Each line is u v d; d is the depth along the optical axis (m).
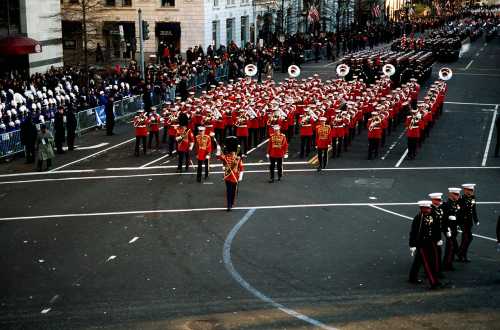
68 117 34.59
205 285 16.91
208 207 24.02
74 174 29.50
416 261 16.97
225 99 38.44
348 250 19.56
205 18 67.94
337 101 37.94
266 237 20.69
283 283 17.05
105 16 68.38
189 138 29.41
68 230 21.52
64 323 14.77
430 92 41.56
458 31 109.88
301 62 69.94
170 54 66.44
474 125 40.16
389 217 22.80
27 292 16.53
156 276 17.50
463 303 15.84
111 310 15.44
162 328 14.55
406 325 14.67
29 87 40.75
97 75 49.09
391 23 112.44
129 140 37.56
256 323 14.78
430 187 26.69
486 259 18.92
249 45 69.50
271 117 35.06
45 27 51.91
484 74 65.06
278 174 27.94
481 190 26.20
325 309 15.51
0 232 21.41
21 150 33.66
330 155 32.75
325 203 24.48
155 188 26.83
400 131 39.03
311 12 77.31
